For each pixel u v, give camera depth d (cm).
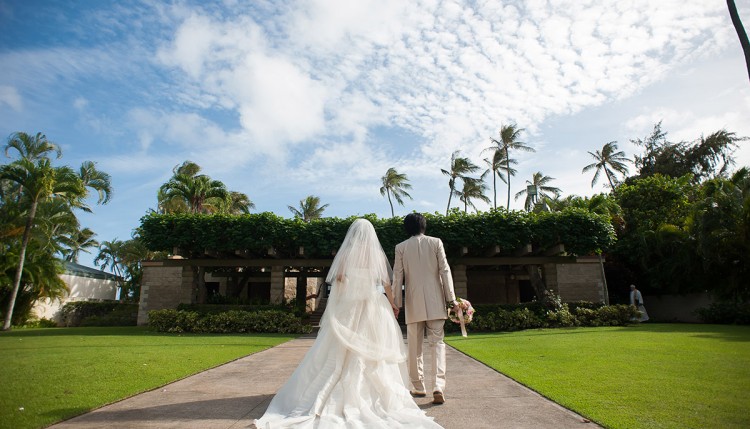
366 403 329
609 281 2280
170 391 439
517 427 309
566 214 1578
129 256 3716
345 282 380
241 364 636
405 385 388
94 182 2733
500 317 1416
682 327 1282
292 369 586
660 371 514
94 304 2669
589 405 359
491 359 648
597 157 4038
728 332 1047
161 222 1586
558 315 1420
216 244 1566
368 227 412
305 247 1583
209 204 2586
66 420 328
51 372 533
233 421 329
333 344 357
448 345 893
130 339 1091
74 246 2923
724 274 1733
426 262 423
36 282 2106
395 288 423
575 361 605
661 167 3055
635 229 2220
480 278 2523
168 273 2127
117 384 461
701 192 1941
